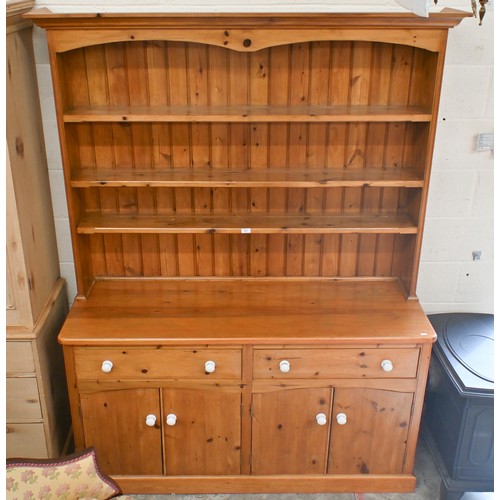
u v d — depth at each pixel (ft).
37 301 8.27
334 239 9.11
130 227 8.31
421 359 8.11
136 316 8.32
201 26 7.19
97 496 6.93
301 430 8.51
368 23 7.18
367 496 8.82
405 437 8.59
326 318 8.32
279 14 7.05
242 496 8.81
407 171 8.52
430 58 7.78
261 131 8.44
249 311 8.47
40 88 8.39
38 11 7.39
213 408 8.34
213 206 8.91
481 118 8.74
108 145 8.50
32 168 8.13
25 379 8.23
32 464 6.65
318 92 8.27
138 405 8.32
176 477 8.75
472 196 9.18
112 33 7.29
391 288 9.13
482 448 8.17
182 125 8.40
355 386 8.25
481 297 9.86
